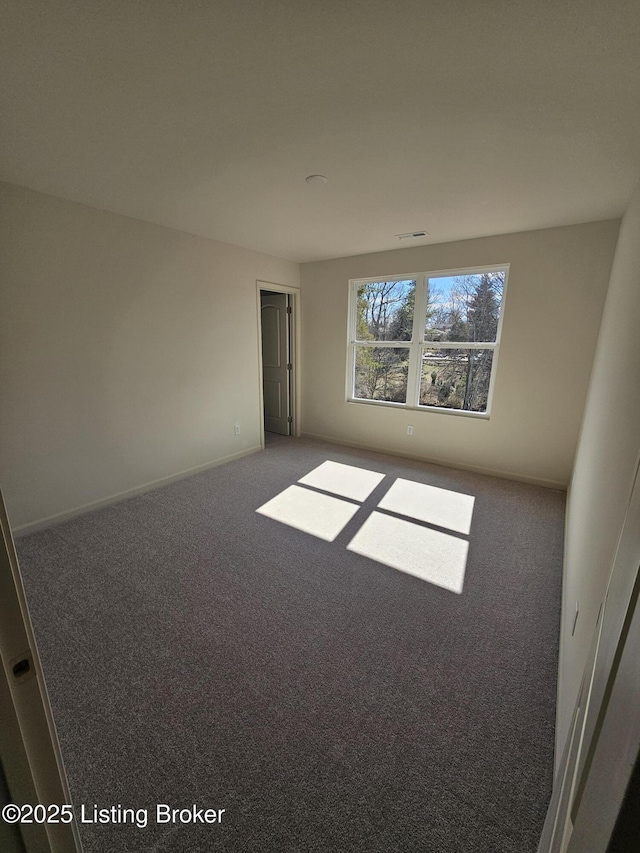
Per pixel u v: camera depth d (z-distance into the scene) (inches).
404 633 73.8
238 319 163.3
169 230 131.0
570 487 129.7
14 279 97.7
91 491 121.8
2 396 99.6
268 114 63.7
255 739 54.1
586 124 64.7
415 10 42.7
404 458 175.9
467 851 42.4
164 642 71.1
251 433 180.5
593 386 106.2
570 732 34.5
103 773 50.1
